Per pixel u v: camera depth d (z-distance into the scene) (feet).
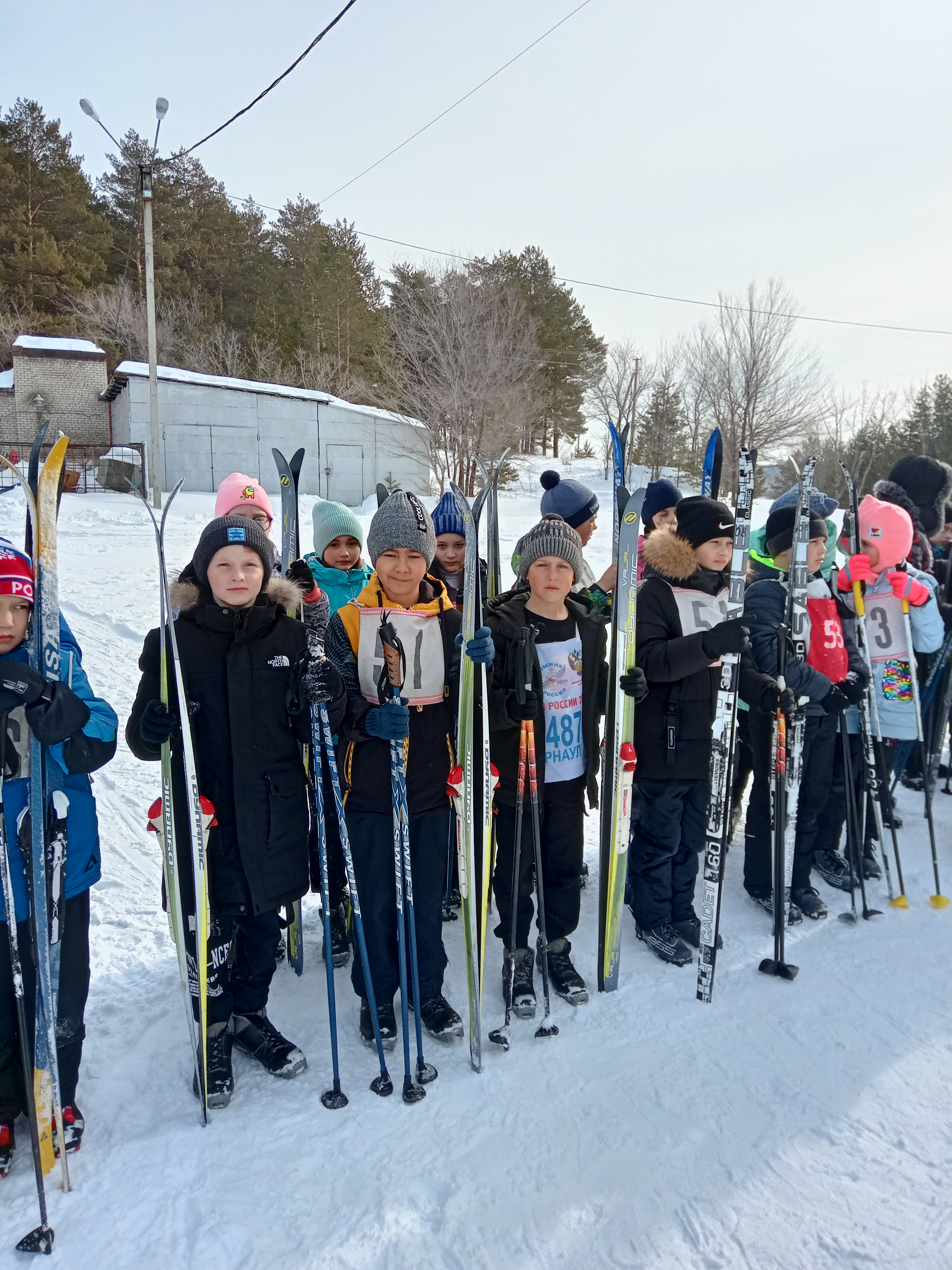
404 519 7.68
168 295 110.73
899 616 11.32
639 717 9.30
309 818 8.27
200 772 7.02
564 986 8.44
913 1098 7.01
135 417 68.03
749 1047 7.68
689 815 9.59
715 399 84.28
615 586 8.29
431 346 76.95
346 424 74.28
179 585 7.13
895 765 12.67
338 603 10.64
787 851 9.84
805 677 9.53
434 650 7.87
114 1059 7.40
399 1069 7.41
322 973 9.07
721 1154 6.39
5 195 105.29
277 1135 6.53
